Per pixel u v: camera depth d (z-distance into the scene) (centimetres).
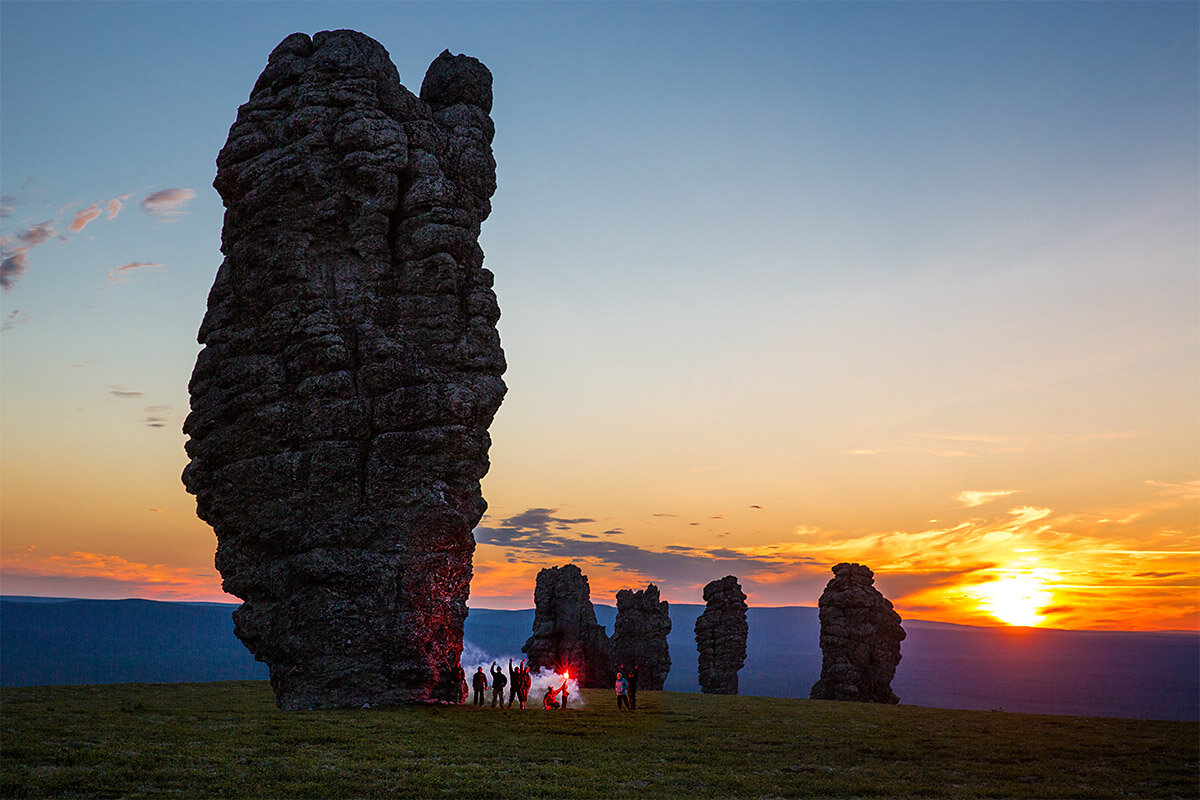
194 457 5169
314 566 4669
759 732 4153
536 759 3209
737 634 10650
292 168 5097
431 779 2709
